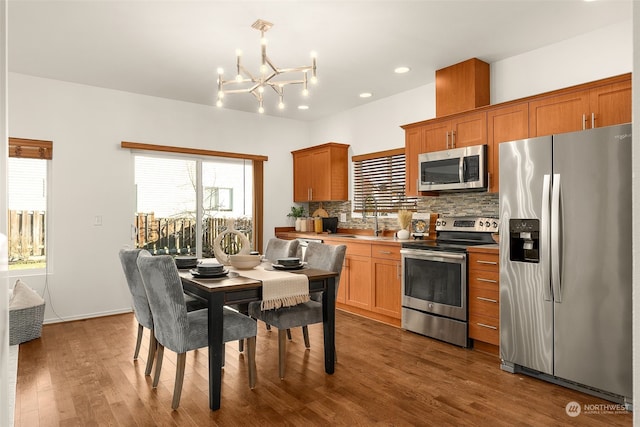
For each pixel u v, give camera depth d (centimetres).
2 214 82
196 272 286
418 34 338
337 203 593
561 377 276
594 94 309
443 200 454
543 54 366
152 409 252
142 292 301
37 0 280
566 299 273
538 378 295
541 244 284
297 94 500
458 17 311
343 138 579
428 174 421
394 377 298
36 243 443
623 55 322
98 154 468
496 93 400
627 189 246
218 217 562
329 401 261
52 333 405
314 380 293
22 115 426
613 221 252
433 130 423
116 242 479
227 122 561
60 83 446
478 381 291
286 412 247
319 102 535
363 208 546
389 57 385
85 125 461
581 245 265
